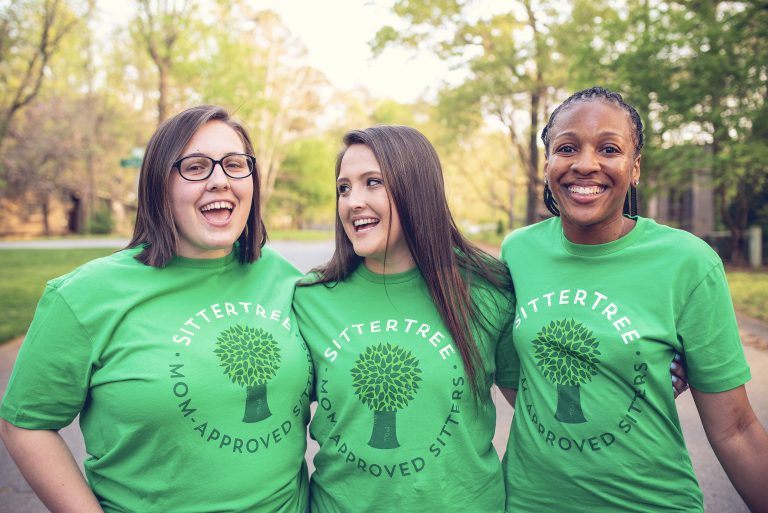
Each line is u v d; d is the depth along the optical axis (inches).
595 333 61.0
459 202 1665.8
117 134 1425.9
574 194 61.2
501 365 74.5
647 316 60.6
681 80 416.2
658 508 60.8
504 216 1787.6
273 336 65.5
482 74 677.3
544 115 716.0
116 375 57.9
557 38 600.4
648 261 62.3
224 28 622.8
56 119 1178.0
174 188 63.1
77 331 57.8
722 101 420.2
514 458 68.3
